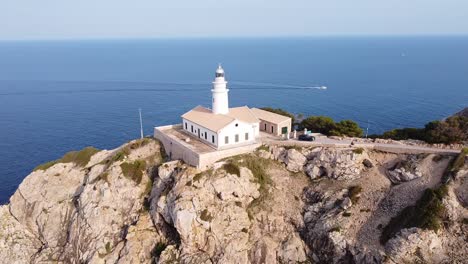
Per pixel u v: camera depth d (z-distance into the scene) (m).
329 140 74.44
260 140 76.31
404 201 58.34
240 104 179.25
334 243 57.50
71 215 74.19
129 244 62.97
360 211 60.03
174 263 59.19
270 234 62.72
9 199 89.69
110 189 71.31
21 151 122.94
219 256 59.19
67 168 84.12
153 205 66.88
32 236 74.88
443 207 54.19
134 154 79.56
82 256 65.88
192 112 84.00
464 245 51.19
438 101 166.00
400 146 67.06
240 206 64.06
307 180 68.75
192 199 61.25
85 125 150.50
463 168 57.44
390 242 53.91
